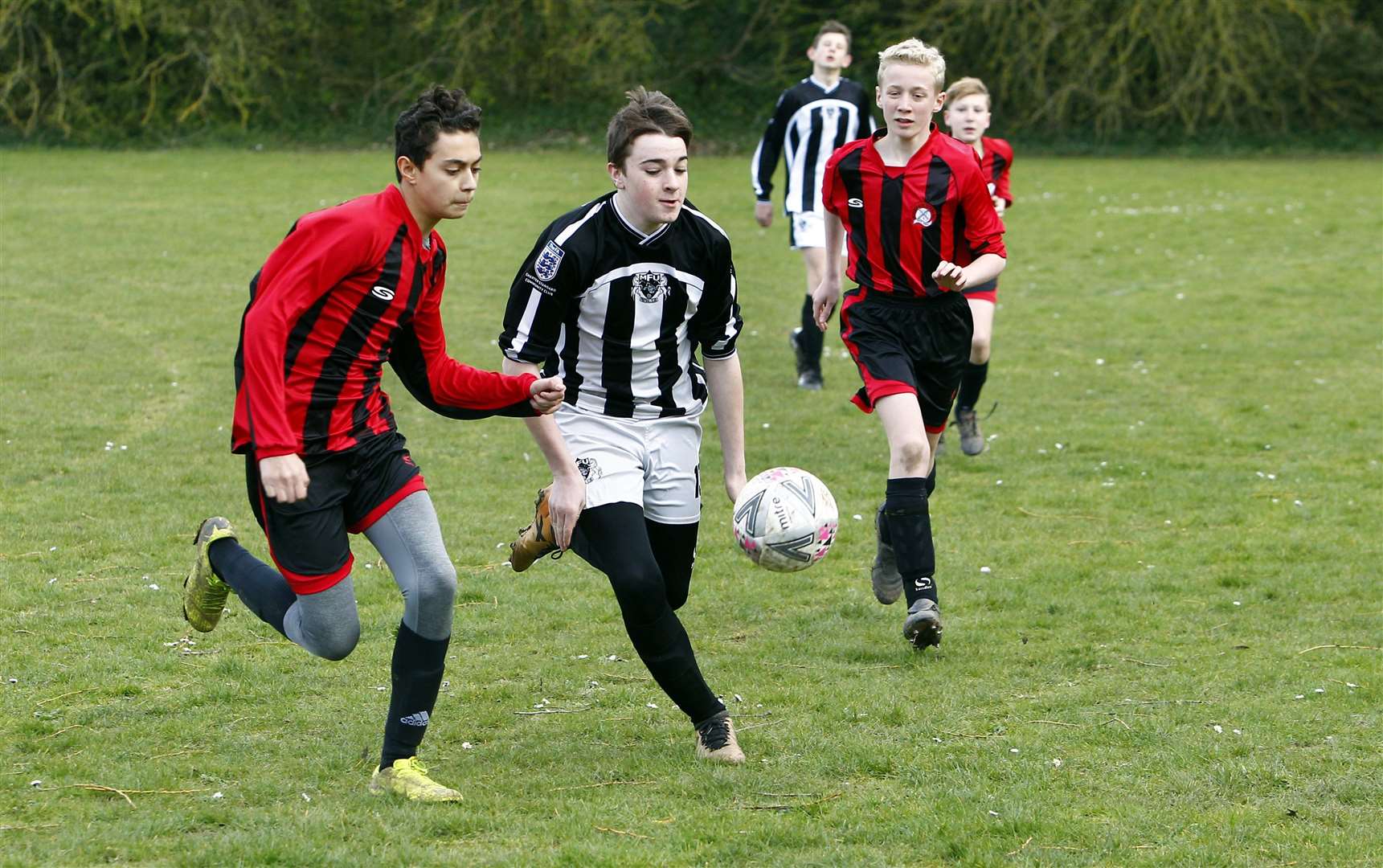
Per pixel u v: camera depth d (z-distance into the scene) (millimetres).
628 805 6371
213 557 6988
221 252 26031
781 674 8258
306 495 6078
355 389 6254
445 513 11648
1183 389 16641
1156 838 6031
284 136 48625
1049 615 9297
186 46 47562
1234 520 11484
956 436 14586
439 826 6082
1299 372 17391
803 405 15797
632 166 6562
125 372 16609
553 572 10219
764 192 17094
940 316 9047
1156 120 50188
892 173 8891
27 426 14047
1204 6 46531
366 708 7629
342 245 5934
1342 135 50469
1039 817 6199
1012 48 49156
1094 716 7504
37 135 47125
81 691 7785
